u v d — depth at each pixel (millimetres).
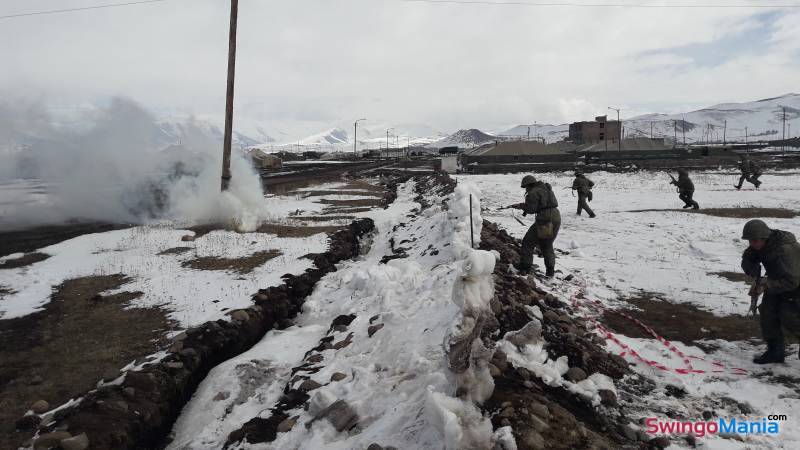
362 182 40438
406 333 5594
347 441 3852
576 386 4285
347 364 5359
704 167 44656
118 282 9953
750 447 3586
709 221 14586
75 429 4375
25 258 12359
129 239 14633
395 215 19250
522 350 4758
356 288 8648
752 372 4953
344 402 4191
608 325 6414
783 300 4945
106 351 6535
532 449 3102
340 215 19812
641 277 8742
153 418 4945
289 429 4359
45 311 8297
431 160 80375
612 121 85562
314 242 13539
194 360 6117
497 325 5215
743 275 8773
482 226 10695
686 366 5145
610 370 4875
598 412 4047
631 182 32000
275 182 36719
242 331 7227
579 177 16703
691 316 6742
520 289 6598
